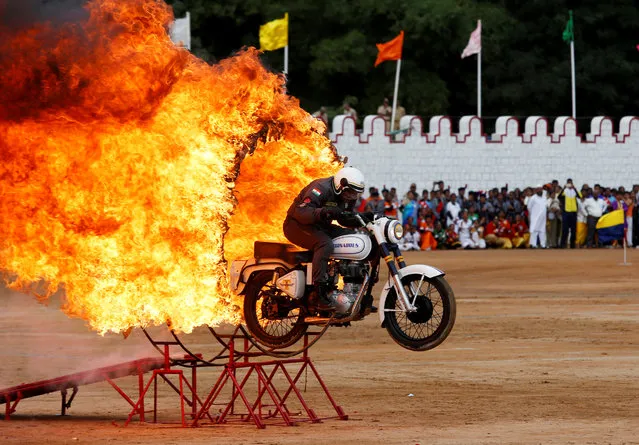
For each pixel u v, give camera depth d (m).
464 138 87.31
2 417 22.59
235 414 22.69
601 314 41.47
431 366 29.39
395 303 21.89
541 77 107.00
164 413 23.28
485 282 54.56
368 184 85.81
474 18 103.75
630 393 25.05
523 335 35.69
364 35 101.12
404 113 91.56
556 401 23.95
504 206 81.69
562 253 74.81
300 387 26.31
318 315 21.89
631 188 90.31
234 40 101.12
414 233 78.19
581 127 109.38
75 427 21.17
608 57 108.94
